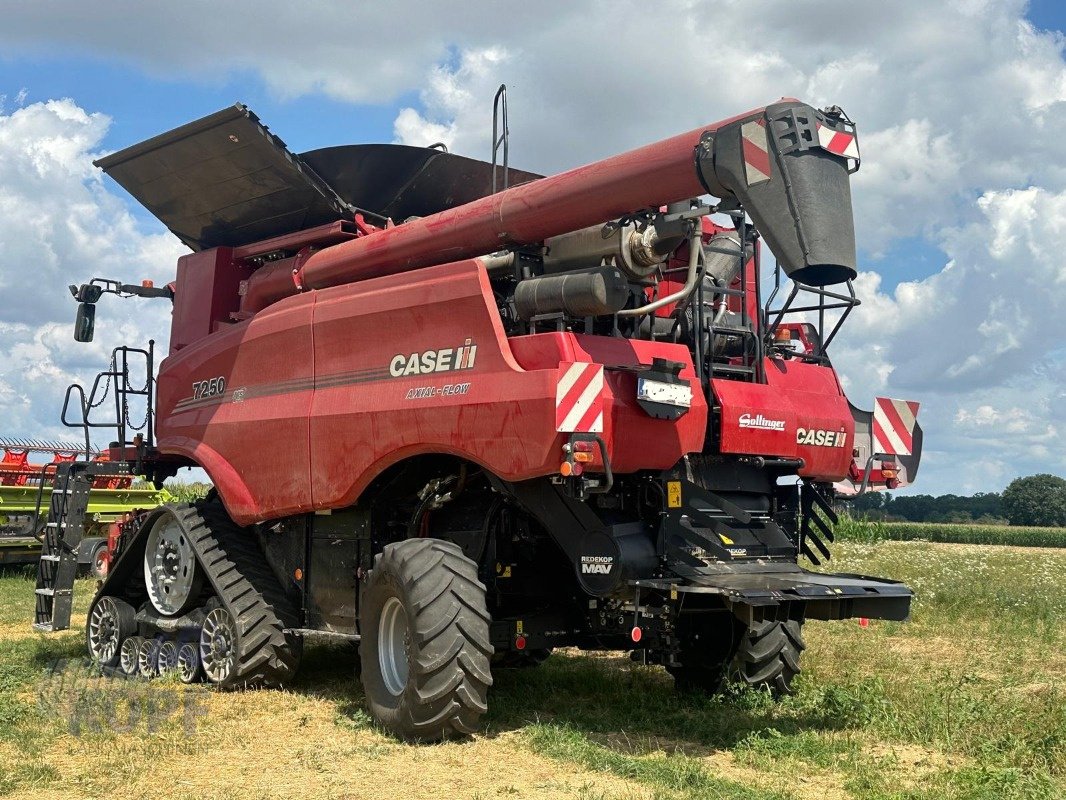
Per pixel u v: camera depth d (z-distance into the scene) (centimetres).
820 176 579
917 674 816
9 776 529
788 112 575
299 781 530
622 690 775
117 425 982
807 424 713
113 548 1031
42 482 1068
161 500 1936
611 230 634
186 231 995
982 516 10675
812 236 565
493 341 634
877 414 755
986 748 562
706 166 572
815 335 794
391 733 630
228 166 870
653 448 628
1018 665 890
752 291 763
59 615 938
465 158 880
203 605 868
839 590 585
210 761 573
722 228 760
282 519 823
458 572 626
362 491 728
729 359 715
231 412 859
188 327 964
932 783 509
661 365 630
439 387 661
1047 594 1370
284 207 893
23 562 1728
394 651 668
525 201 658
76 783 527
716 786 504
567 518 645
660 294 704
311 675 848
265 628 787
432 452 675
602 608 692
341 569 771
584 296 608
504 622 697
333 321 759
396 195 891
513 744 607
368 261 780
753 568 661
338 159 855
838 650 935
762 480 723
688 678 762
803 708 698
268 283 894
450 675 600
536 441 593
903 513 10931
